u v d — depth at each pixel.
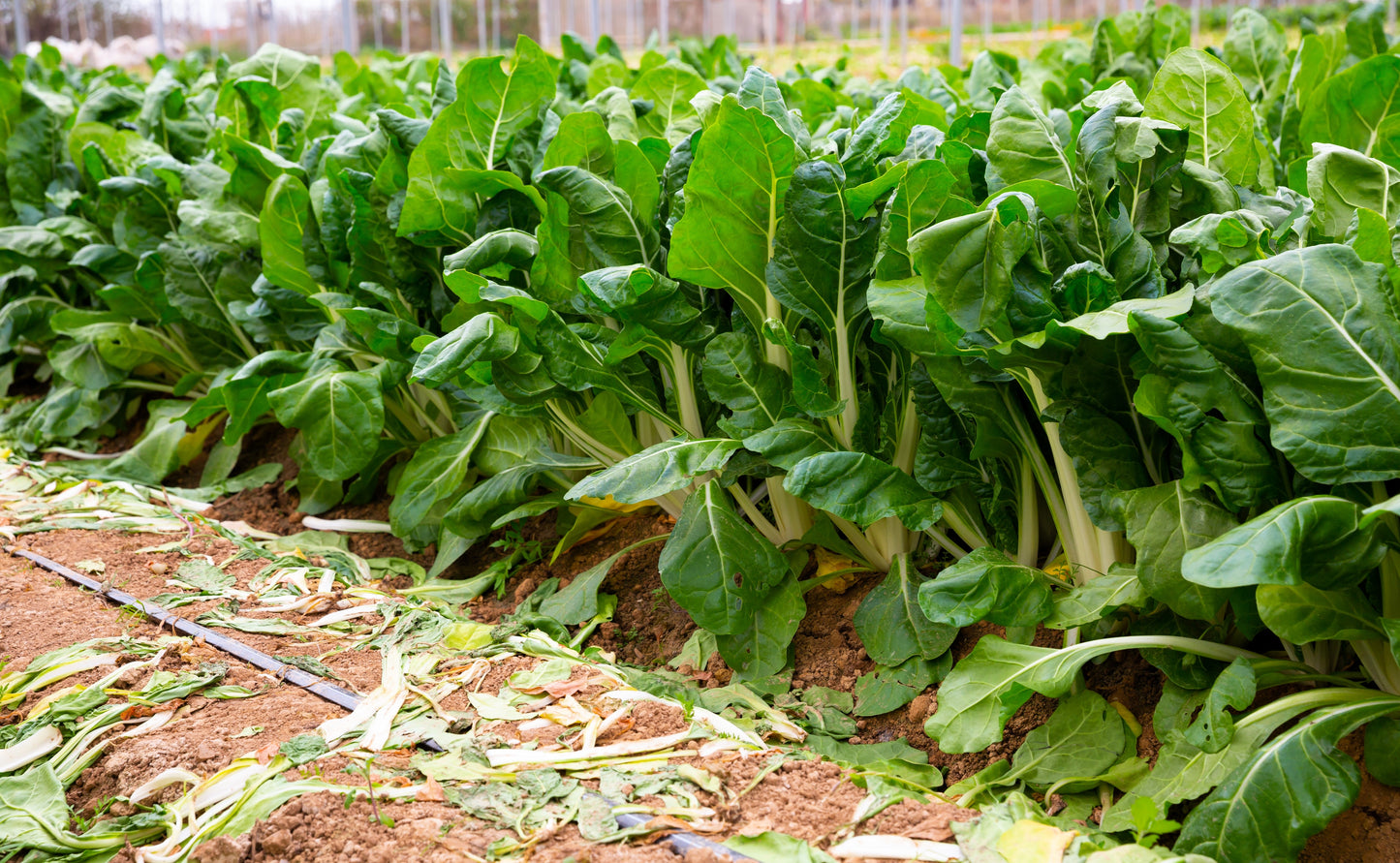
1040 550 2.74
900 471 2.46
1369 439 1.83
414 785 2.03
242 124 4.67
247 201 4.05
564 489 3.33
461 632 2.80
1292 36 17.64
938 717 2.18
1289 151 3.58
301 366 3.54
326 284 3.75
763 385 2.59
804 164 2.49
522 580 3.28
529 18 32.56
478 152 3.15
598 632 2.98
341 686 2.50
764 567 2.61
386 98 5.77
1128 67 4.76
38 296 5.21
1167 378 1.98
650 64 4.78
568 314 3.02
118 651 2.71
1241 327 1.88
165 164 4.10
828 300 2.57
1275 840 1.76
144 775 2.12
